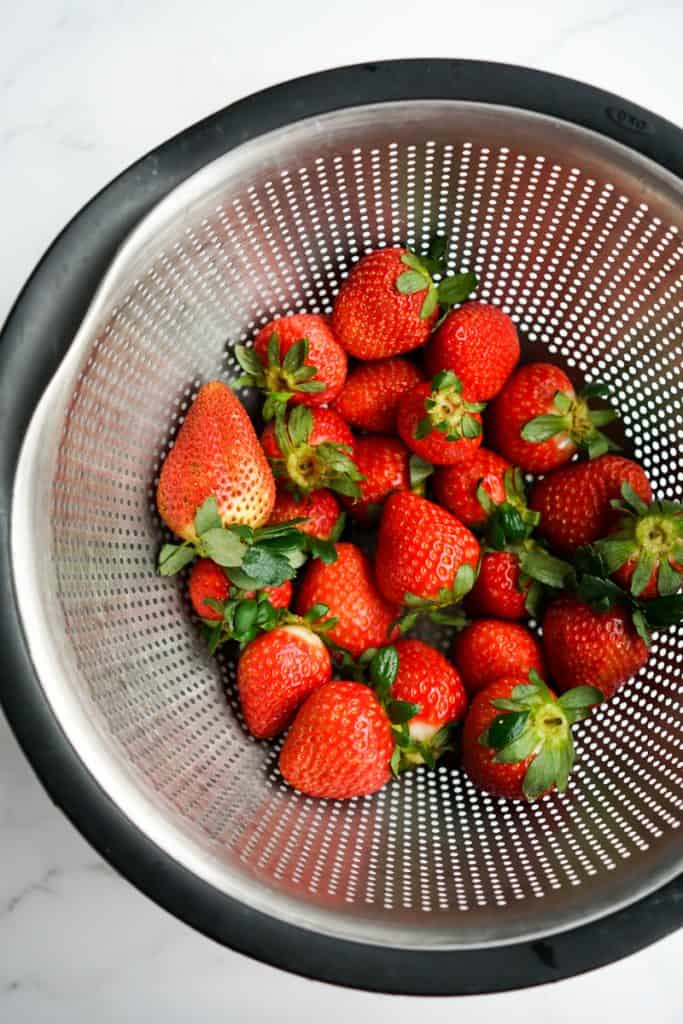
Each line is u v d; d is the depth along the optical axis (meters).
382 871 0.48
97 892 0.51
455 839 0.49
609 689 0.49
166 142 0.45
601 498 0.49
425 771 0.50
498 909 0.45
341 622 0.49
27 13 0.53
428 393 0.48
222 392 0.47
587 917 0.43
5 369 0.43
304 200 0.48
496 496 0.49
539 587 0.50
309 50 0.53
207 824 0.46
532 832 0.49
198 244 0.46
